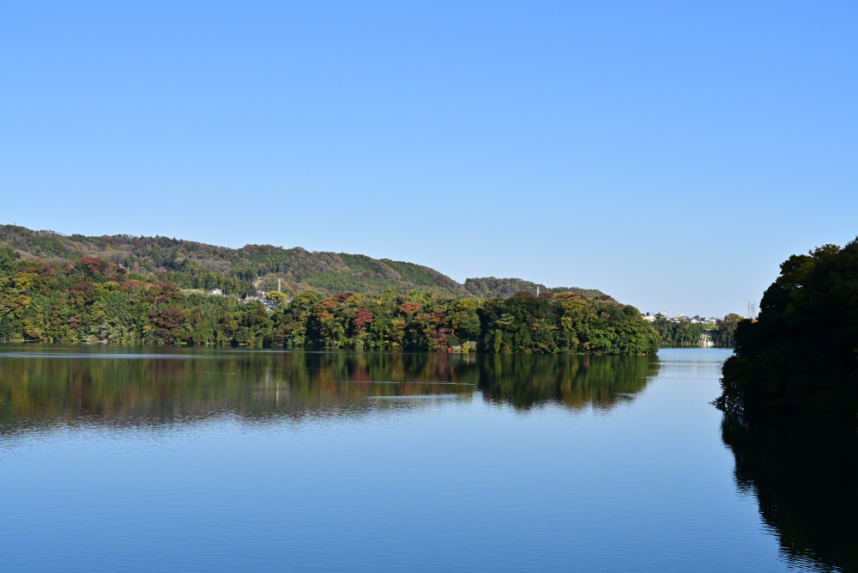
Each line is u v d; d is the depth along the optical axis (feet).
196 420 208.03
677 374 422.00
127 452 162.20
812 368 212.64
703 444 176.55
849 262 204.23
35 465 149.07
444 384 328.70
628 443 177.78
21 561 98.37
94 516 116.67
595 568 97.50
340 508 121.70
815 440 181.57
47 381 316.60
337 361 503.61
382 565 97.91
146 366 418.92
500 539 108.06
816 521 116.57
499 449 169.37
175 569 95.96
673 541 107.65
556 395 285.84
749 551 103.81
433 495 129.90
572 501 127.24
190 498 126.52
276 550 102.89
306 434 186.70
